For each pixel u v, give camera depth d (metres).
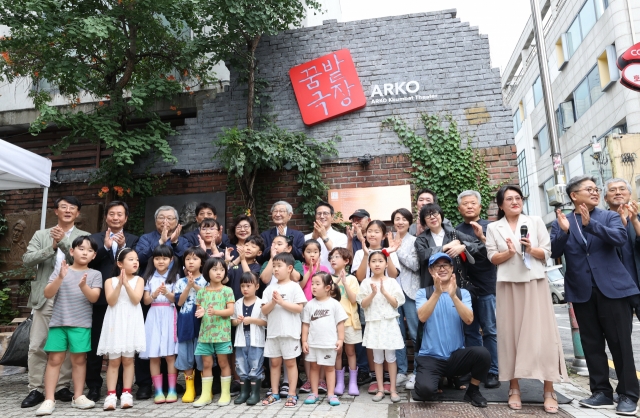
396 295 3.92
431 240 4.31
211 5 5.88
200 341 3.90
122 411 3.68
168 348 4.00
